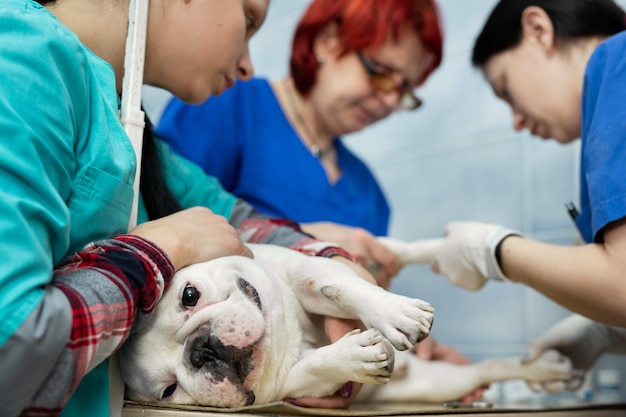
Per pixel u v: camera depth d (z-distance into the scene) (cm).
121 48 90
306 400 87
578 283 94
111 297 65
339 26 163
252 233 111
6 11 68
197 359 78
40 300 58
